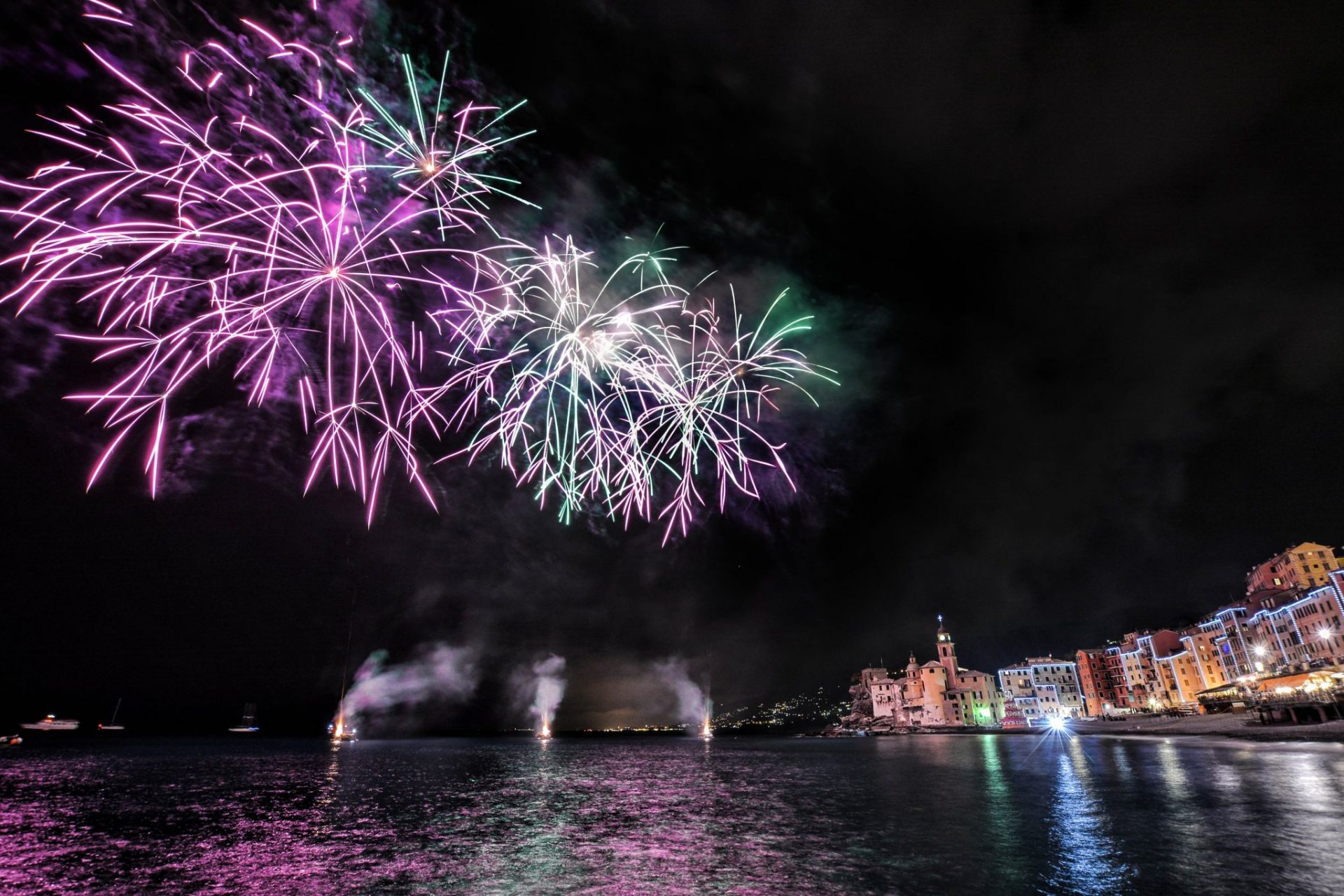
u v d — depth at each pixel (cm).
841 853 2569
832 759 8562
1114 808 3322
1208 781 4106
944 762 6962
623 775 6831
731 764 8294
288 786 5741
